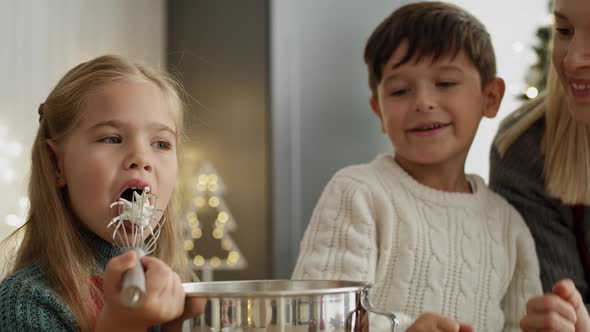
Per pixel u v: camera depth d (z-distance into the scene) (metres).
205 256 3.66
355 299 0.62
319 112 3.67
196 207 3.68
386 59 1.29
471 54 1.28
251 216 3.61
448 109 1.25
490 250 1.26
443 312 1.21
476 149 3.37
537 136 1.40
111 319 0.58
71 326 0.77
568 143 1.34
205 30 3.73
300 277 1.18
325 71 3.69
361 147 3.75
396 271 1.21
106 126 0.81
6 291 0.78
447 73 1.26
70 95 0.84
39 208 0.86
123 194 0.81
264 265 3.58
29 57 2.89
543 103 1.41
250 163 3.62
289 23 3.62
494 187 1.43
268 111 3.59
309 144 3.64
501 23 3.47
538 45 2.68
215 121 3.69
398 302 1.20
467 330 0.88
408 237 1.22
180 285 0.58
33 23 2.92
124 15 3.46
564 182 1.33
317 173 3.65
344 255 1.16
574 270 1.35
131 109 0.82
